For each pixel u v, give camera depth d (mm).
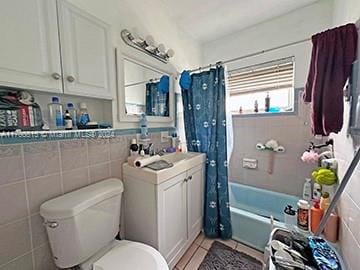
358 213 854
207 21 1928
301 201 1376
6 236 848
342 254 1048
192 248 1634
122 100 1373
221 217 1743
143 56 1561
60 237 878
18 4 749
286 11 1799
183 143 2025
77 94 997
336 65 971
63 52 919
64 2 916
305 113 1817
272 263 891
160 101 1806
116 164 1361
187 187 1534
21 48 763
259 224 1568
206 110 1797
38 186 946
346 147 1100
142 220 1296
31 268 940
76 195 1003
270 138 2043
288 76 1926
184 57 2092
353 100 955
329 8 1631
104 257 979
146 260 952
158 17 1693
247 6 1707
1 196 825
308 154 1666
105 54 1146
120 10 1339
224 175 1728
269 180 2094
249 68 2123
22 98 896
